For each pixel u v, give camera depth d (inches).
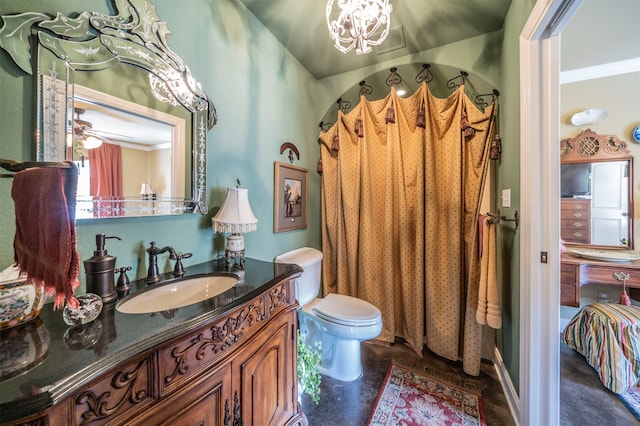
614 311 63.7
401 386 62.2
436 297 75.4
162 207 43.8
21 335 23.4
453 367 70.1
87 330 24.5
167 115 44.2
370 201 84.3
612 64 77.5
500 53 64.7
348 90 87.6
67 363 19.3
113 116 37.2
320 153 95.9
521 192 47.2
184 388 25.6
